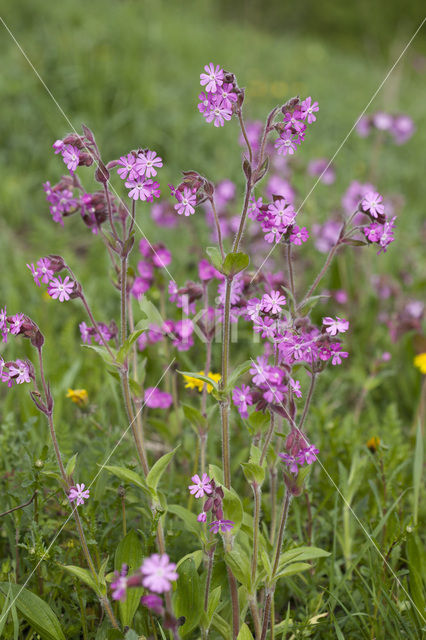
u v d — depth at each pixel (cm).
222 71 170
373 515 247
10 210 516
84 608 192
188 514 204
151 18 942
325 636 207
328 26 1703
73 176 214
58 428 261
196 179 175
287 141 178
